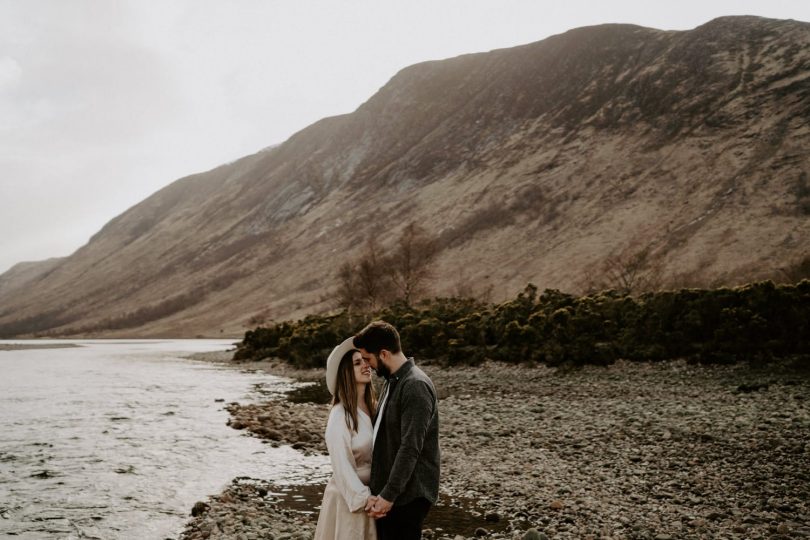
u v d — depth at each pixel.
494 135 196.38
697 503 9.19
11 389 29.59
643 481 10.41
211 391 28.06
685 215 114.00
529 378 24.77
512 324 29.00
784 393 16.95
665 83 166.38
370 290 79.25
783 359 20.92
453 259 133.62
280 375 36.56
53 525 9.44
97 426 18.47
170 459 13.87
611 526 8.34
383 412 5.29
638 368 23.19
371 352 5.33
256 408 21.42
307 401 23.97
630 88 174.62
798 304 21.88
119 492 11.23
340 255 164.75
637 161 143.50
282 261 182.25
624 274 93.62
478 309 38.22
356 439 5.33
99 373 39.88
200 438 16.39
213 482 11.85
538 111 196.00
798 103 132.62
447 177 185.25
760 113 136.00
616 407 17.28
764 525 8.15
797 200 104.75
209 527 8.88
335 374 5.42
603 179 142.38
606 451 12.60
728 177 120.31
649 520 8.52
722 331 22.36
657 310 24.88
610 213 127.56
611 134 160.75
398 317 38.22
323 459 13.78
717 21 178.75
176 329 157.38
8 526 9.40
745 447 12.02
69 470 12.94
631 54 195.12
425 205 170.38
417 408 5.05
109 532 9.12
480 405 19.52
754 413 14.73
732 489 9.73
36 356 65.62
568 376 23.91
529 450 13.17
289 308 144.25
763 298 22.34
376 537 5.14
